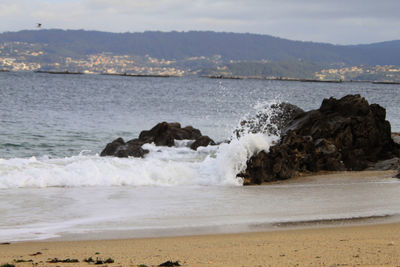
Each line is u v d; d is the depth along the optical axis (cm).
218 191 1952
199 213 1576
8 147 3189
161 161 2380
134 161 2356
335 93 13725
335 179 2203
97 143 3475
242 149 2194
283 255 1060
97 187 1967
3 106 5866
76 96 8612
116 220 1483
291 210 1620
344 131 2552
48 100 7288
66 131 3966
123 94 9894
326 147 2434
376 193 1891
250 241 1223
